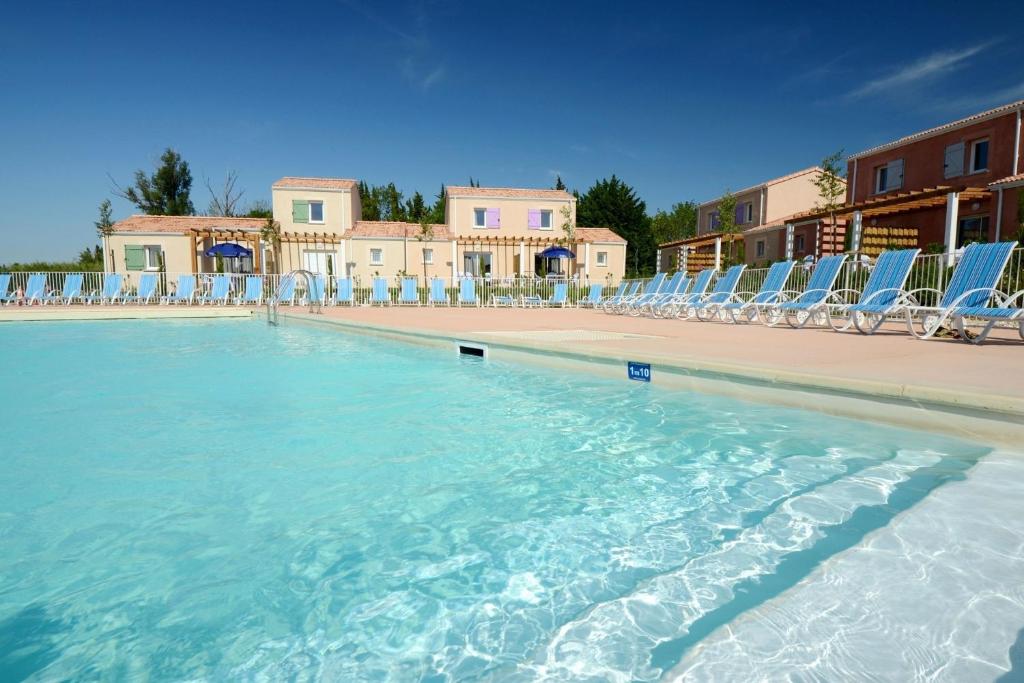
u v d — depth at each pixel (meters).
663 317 11.61
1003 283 6.88
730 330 7.68
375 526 2.13
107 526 2.13
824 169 21.98
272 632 1.49
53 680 1.31
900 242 17.73
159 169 39.66
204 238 24.06
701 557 1.83
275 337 9.57
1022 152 15.18
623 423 3.55
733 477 2.57
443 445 3.15
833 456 2.81
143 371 5.84
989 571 1.66
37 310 13.27
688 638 1.39
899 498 2.24
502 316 12.30
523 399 4.30
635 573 1.74
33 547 1.97
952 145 17.22
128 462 2.88
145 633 1.49
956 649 1.30
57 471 2.75
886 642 1.33
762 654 1.31
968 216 16.28
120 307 16.11
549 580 1.72
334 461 2.89
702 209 31.59
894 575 1.65
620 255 29.33
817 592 1.58
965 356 4.51
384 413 3.91
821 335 6.75
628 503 2.30
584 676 1.26
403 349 7.62
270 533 2.07
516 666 1.32
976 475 2.46
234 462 2.88
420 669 1.32
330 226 26.28
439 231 27.41
